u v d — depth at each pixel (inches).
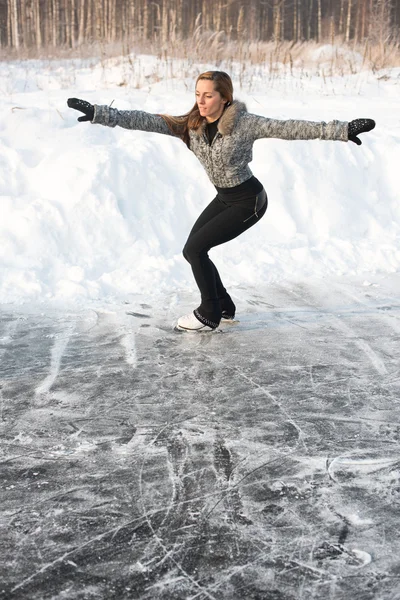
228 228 181.2
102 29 870.4
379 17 704.4
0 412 145.6
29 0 958.4
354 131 159.6
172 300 218.1
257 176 303.6
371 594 92.8
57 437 135.3
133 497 115.0
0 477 120.8
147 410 147.0
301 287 235.9
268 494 115.8
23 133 305.0
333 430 138.7
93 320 201.9
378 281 243.6
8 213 255.6
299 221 296.2
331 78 506.6
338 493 116.3
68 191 268.5
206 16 962.7
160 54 527.2
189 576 96.1
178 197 287.4
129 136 312.8
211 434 136.7
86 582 94.9
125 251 256.1
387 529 106.6
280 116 362.6
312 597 92.3
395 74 526.6
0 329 193.8
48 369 167.9
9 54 627.2
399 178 322.0
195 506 112.3
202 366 170.7
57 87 463.5
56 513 110.5
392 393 156.6
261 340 188.7
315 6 1221.7
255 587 94.0
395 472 123.1
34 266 237.5
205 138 171.5
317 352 180.7
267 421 142.4
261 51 586.2
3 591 93.1
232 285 235.9
